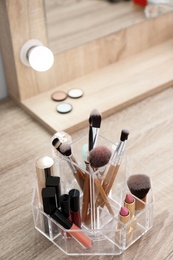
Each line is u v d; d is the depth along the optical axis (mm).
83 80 1201
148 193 782
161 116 1074
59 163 769
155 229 775
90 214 761
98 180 711
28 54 1056
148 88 1150
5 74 1137
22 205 840
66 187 805
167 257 726
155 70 1233
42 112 1077
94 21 1249
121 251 738
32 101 1123
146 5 1320
